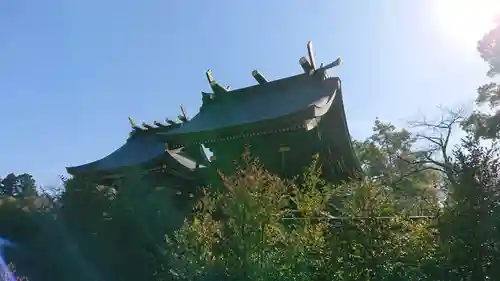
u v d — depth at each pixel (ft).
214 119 58.54
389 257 23.09
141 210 42.42
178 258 30.58
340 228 25.29
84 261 41.78
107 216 42.88
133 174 48.52
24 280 41.29
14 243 48.88
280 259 25.35
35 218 49.01
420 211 28.19
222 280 25.71
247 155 33.76
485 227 20.94
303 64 61.05
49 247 45.65
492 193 21.17
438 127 121.80
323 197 29.71
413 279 22.04
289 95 59.41
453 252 21.56
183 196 48.42
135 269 38.47
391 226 24.40
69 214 44.34
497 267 20.52
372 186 25.73
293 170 49.47
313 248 24.98
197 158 74.28
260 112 56.70
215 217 31.27
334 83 57.21
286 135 50.14
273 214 26.32
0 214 51.47
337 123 59.11
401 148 141.79
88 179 48.96
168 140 53.01
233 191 27.25
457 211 21.71
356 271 23.32
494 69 104.42
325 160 56.44
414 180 102.73
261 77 63.05
